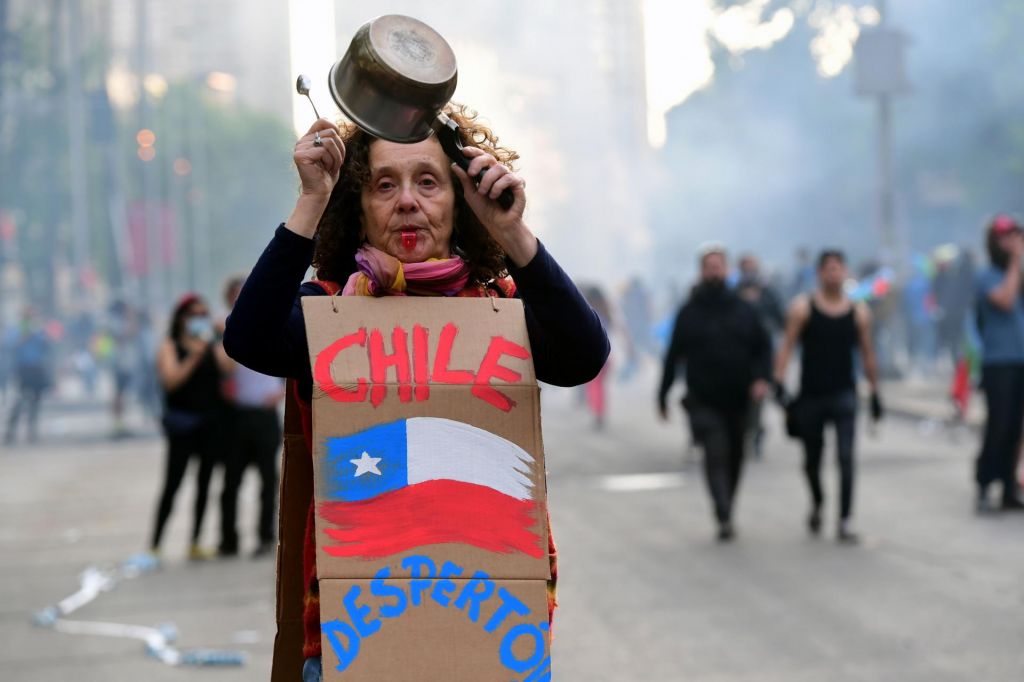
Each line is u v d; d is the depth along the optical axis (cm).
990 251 1081
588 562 953
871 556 943
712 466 1036
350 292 309
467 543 293
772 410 2086
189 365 1049
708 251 1058
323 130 300
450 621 291
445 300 305
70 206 5441
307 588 307
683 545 1011
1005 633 720
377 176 311
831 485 1285
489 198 302
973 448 1501
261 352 303
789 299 2469
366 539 292
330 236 323
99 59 5272
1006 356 1082
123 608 872
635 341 3288
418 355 300
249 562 1036
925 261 2541
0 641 782
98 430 2536
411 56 289
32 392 2378
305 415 312
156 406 2620
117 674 700
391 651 289
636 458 1565
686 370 1054
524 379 301
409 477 295
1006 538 984
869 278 2359
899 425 1758
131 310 2645
